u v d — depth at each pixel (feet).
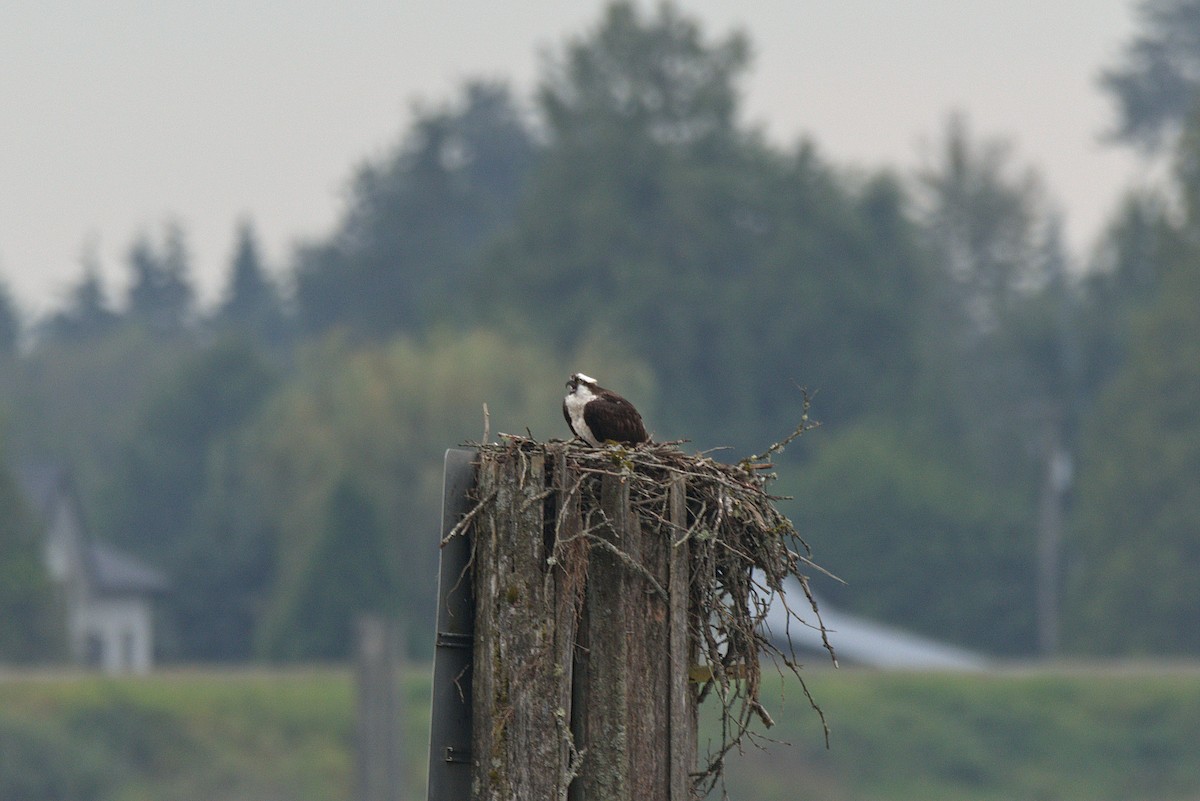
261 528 211.61
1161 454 189.16
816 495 204.64
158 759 116.47
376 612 169.48
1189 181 216.13
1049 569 202.80
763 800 115.85
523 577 24.68
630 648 25.16
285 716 121.39
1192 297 197.26
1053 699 130.00
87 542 192.24
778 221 233.55
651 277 221.87
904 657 146.92
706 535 25.99
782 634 116.26
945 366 244.01
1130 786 123.13
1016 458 242.99
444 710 24.89
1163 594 182.80
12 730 113.19
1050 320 242.17
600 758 24.89
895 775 119.96
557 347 217.56
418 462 183.11
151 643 204.13
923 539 201.87
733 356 220.64
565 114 247.70
